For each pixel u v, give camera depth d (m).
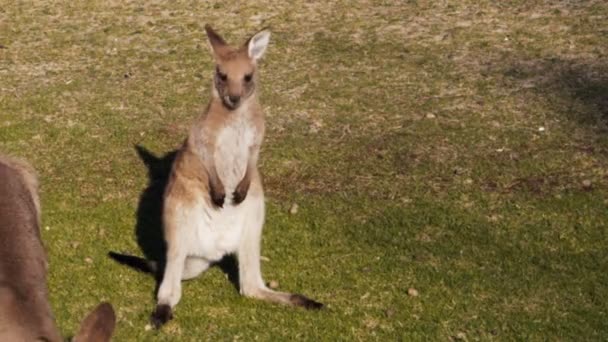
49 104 12.30
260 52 7.80
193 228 7.61
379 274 8.25
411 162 10.38
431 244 8.71
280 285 8.13
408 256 8.53
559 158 10.38
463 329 7.48
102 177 10.20
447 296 7.91
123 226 9.14
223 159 7.66
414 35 14.73
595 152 10.52
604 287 7.99
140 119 11.78
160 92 12.70
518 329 7.45
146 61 13.99
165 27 15.55
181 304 7.81
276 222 9.14
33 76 13.46
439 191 9.73
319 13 15.98
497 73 13.05
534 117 11.53
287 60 13.76
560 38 14.34
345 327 7.50
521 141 10.84
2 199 6.53
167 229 7.61
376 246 8.71
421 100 12.16
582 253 8.54
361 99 12.24
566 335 7.38
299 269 8.36
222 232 7.70
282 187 9.89
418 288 8.03
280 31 15.14
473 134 11.05
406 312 7.71
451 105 11.97
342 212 9.34
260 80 12.97
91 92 12.73
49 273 8.27
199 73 13.41
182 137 11.23
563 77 12.83
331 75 13.12
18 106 12.26
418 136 11.02
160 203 9.59
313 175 10.13
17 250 6.18
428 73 13.11
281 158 10.52
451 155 10.52
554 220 9.11
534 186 9.80
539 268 8.30
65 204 9.56
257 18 15.87
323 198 9.64
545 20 15.15
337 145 10.87
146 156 10.70
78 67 13.81
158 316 7.51
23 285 5.85
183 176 7.57
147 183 10.04
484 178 9.98
